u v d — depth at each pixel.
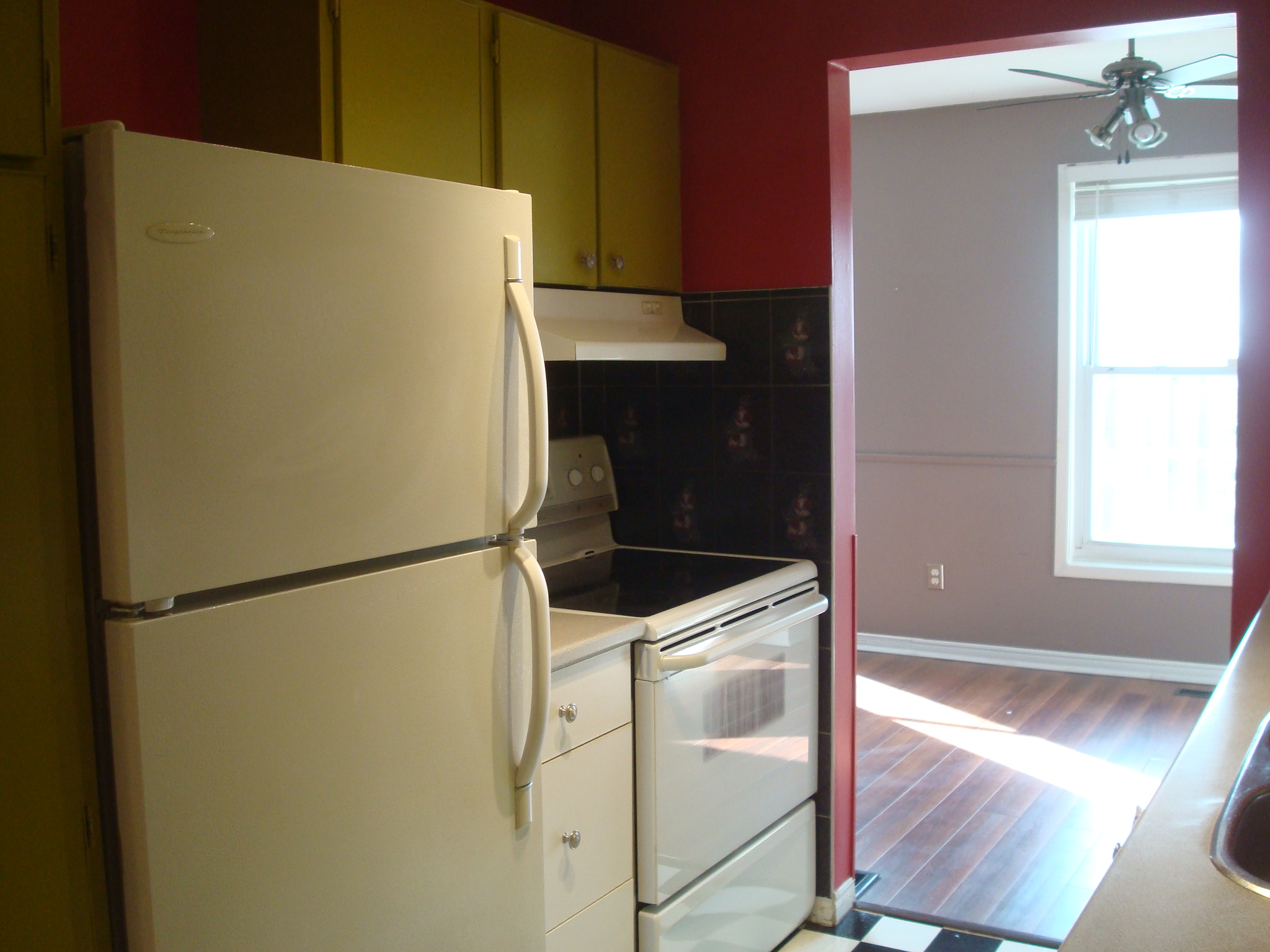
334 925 1.41
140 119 1.97
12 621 1.18
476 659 1.60
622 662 2.17
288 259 1.31
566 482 2.85
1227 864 0.99
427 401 1.50
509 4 2.90
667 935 2.27
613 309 2.63
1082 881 3.02
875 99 4.80
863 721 4.38
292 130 1.91
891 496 5.27
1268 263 2.33
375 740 1.45
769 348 2.83
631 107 2.66
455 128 2.12
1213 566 4.75
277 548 1.32
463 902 1.60
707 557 2.91
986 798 3.60
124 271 1.16
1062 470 4.90
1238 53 2.33
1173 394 4.82
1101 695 4.61
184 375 1.22
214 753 1.27
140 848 1.21
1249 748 1.29
